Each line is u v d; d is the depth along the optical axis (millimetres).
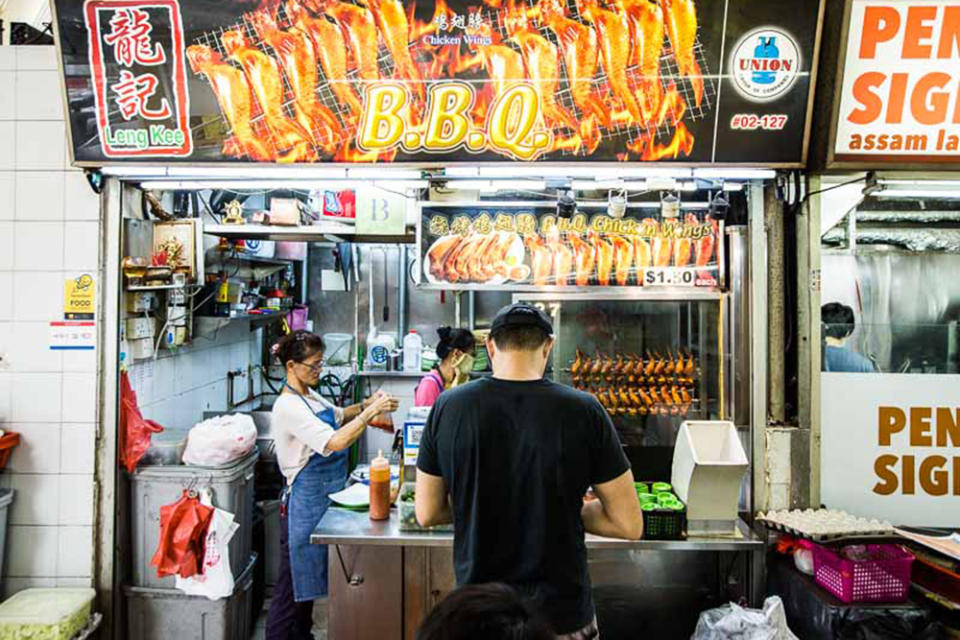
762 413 2604
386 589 2488
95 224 2627
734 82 2328
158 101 2402
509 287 2762
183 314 3129
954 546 2289
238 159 2453
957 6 2238
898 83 2318
